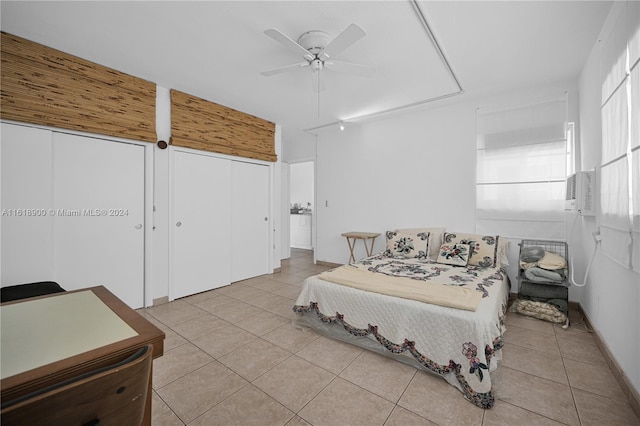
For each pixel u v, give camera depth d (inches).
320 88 112.2
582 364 79.6
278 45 93.0
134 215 120.8
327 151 205.3
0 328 41.1
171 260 132.7
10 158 89.9
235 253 164.9
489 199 140.3
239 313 118.7
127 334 39.6
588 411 61.7
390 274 111.5
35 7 74.6
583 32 86.0
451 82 121.9
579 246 118.2
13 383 28.1
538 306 109.9
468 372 67.6
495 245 128.6
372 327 86.3
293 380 73.6
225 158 156.9
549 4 74.0
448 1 72.7
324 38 85.8
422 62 104.0
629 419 59.3
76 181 105.0
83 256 107.2
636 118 60.1
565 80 120.9
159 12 76.9
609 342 80.7
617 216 71.9
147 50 96.6
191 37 88.7
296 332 101.3
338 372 77.1
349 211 193.8
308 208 316.8
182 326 106.1
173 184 133.3
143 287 124.3
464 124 146.8
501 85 125.2
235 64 106.2
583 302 113.0
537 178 128.0
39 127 95.2
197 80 120.1
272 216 186.5
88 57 101.3
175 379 74.0
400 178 170.4
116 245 115.6
